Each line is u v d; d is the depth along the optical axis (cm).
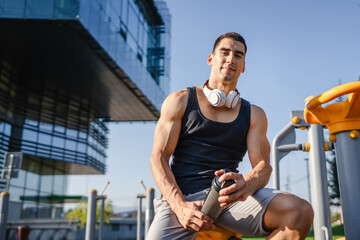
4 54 1758
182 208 122
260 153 139
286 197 119
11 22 1459
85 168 2436
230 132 139
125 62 1961
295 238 114
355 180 130
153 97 2422
